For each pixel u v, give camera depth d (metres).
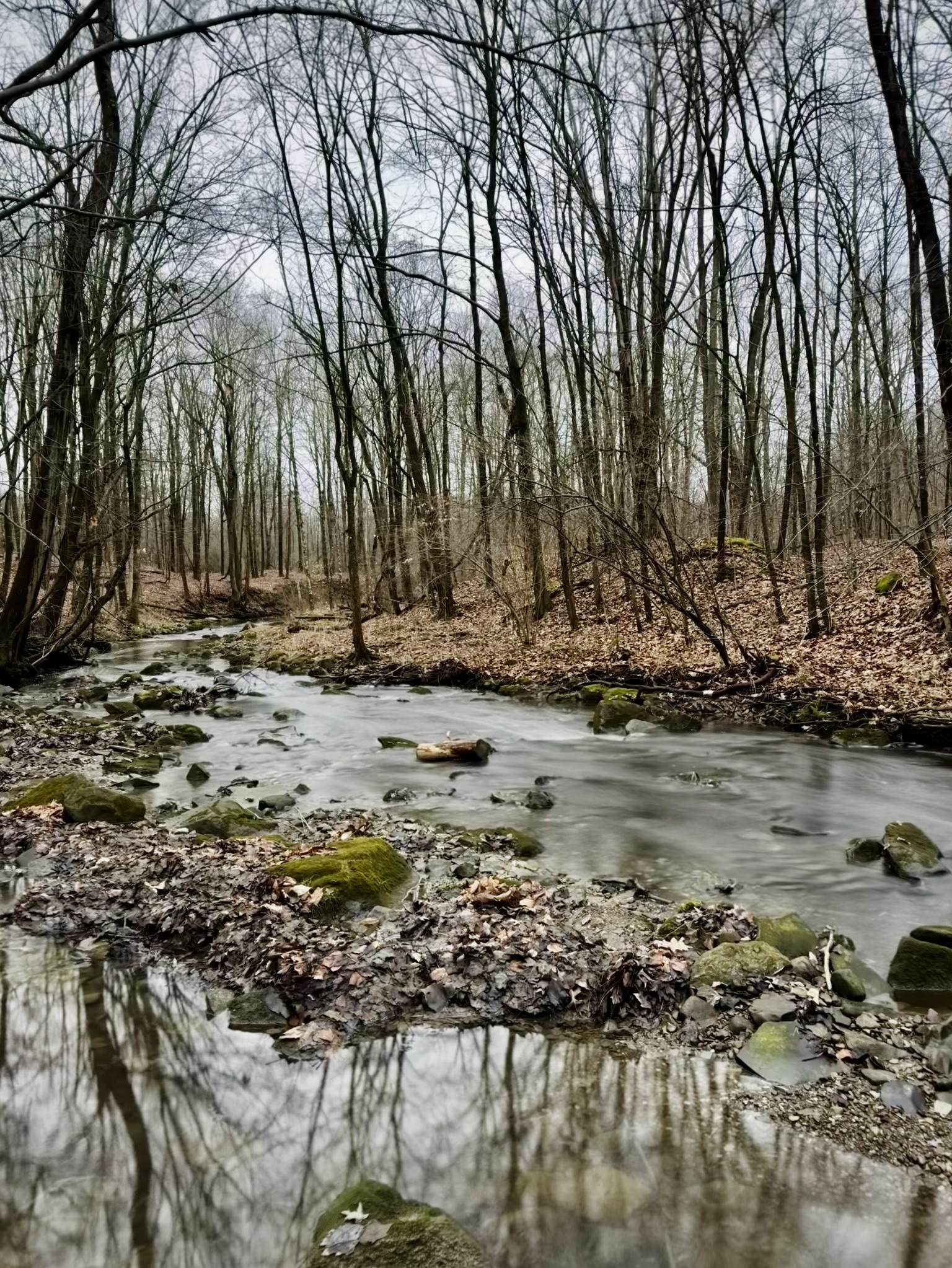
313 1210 2.99
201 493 42.59
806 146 15.73
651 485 15.16
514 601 20.98
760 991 4.48
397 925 5.30
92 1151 3.32
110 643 26.25
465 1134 3.43
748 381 19.44
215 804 7.82
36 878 6.20
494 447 18.31
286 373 36.22
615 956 4.86
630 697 14.02
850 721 11.64
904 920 5.63
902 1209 2.99
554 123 17.97
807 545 15.23
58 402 16.05
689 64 13.95
